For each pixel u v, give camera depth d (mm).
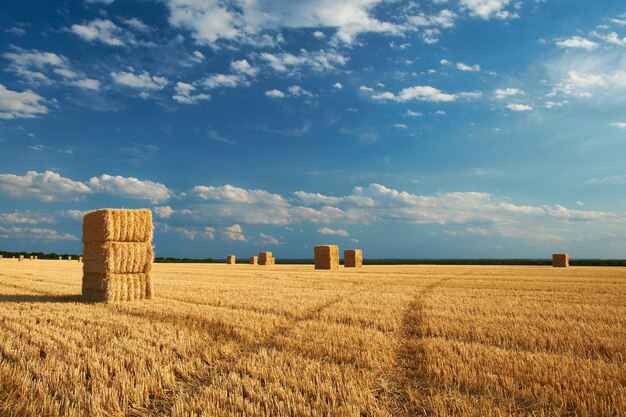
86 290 15039
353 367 7098
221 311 11562
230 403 5719
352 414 5273
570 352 7855
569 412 5473
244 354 8047
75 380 6375
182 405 5605
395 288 18875
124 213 14484
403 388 6391
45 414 5430
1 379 6461
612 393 5781
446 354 7688
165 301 14094
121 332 9273
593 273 32750
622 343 8266
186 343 8367
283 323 10406
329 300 14273
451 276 28047
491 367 6918
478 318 10914
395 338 8922
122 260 14312
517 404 5738
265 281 23094
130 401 5926
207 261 109750
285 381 6391
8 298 14891
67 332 9141
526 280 24234
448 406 5668
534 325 10062
